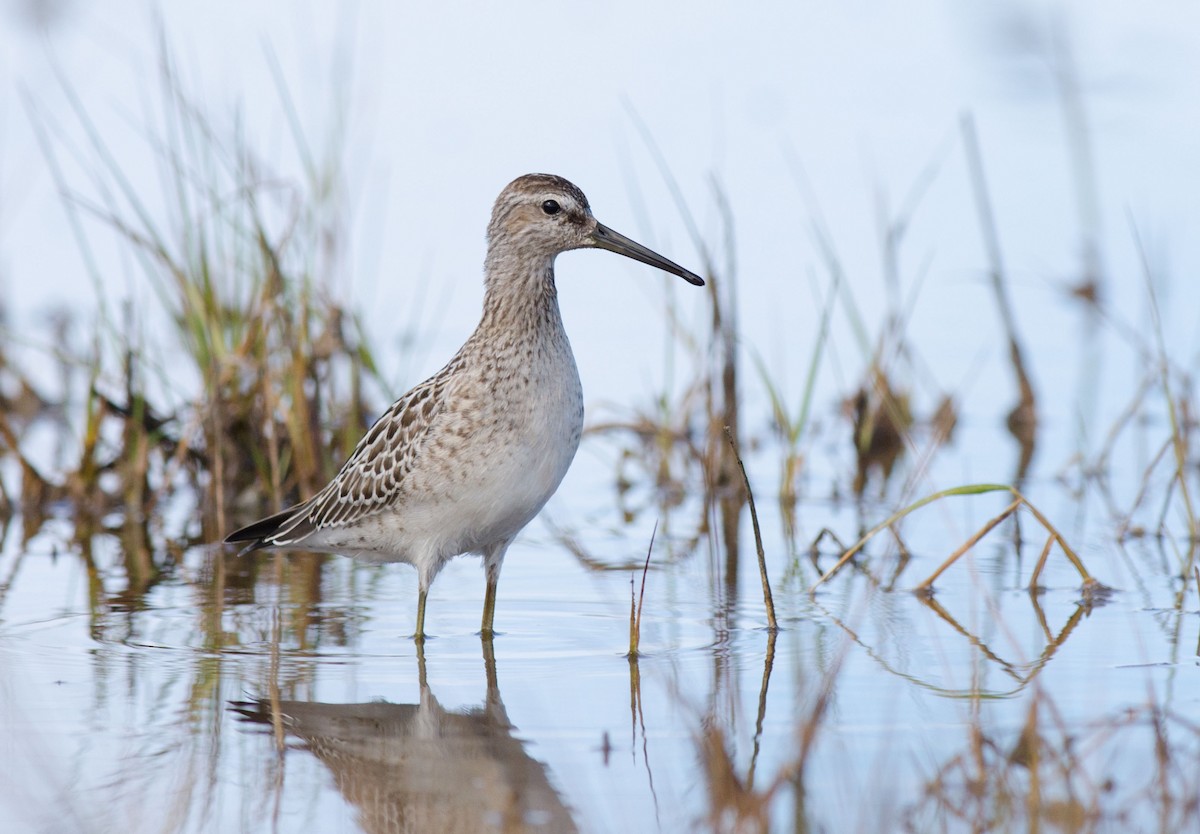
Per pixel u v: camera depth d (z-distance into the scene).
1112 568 12.78
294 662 10.93
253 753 9.23
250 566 13.64
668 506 15.59
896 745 9.03
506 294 11.62
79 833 8.19
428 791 8.68
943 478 15.84
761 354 19.12
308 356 15.98
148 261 18.22
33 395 18.12
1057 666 10.34
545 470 11.52
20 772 8.93
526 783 8.74
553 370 11.48
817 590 12.53
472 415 11.25
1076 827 7.89
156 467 16.48
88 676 10.55
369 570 13.57
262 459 15.83
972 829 7.93
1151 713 9.37
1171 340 19.02
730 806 8.11
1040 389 18.34
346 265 17.25
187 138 16.80
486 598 11.75
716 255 17.95
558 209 11.83
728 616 11.89
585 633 11.60
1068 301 20.39
